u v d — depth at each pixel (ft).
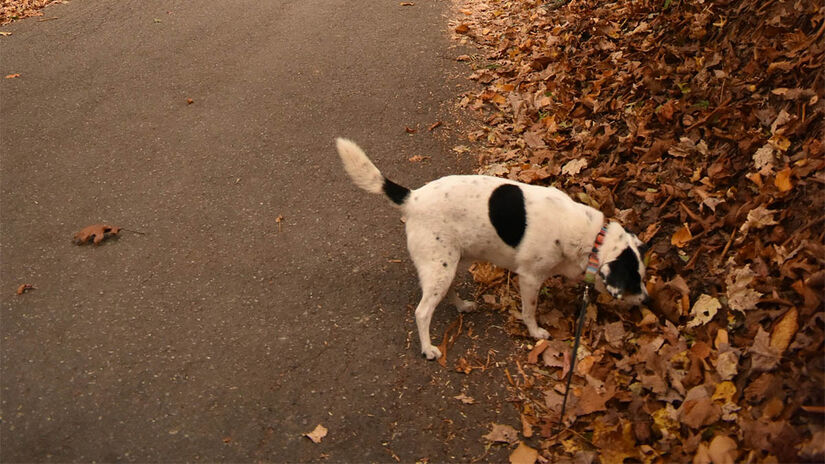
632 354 12.25
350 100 21.49
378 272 14.62
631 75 18.22
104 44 24.81
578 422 11.21
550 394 11.74
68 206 16.33
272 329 13.04
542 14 25.80
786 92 14.17
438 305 13.87
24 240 15.12
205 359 12.29
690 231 13.47
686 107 15.98
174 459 10.43
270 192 17.17
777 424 9.74
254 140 19.31
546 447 10.84
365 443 10.87
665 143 15.48
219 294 13.85
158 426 10.96
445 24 27.43
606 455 10.49
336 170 18.13
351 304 13.73
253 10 28.73
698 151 14.92
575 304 13.50
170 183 17.35
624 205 15.08
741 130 14.32
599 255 11.84
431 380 12.08
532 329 12.94
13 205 16.22
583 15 23.16
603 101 18.35
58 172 17.57
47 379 11.67
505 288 14.21
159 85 22.07
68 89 21.54
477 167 18.30
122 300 13.58
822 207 11.77
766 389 10.36
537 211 12.01
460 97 21.77
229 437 10.84
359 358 12.48
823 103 13.30
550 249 12.04
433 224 12.09
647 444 10.59
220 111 20.71
